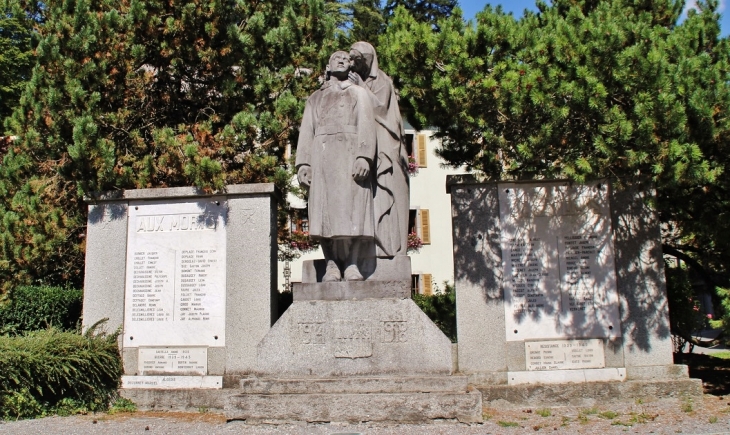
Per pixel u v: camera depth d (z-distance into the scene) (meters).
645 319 9.06
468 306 9.23
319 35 12.45
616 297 9.12
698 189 9.66
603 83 8.24
